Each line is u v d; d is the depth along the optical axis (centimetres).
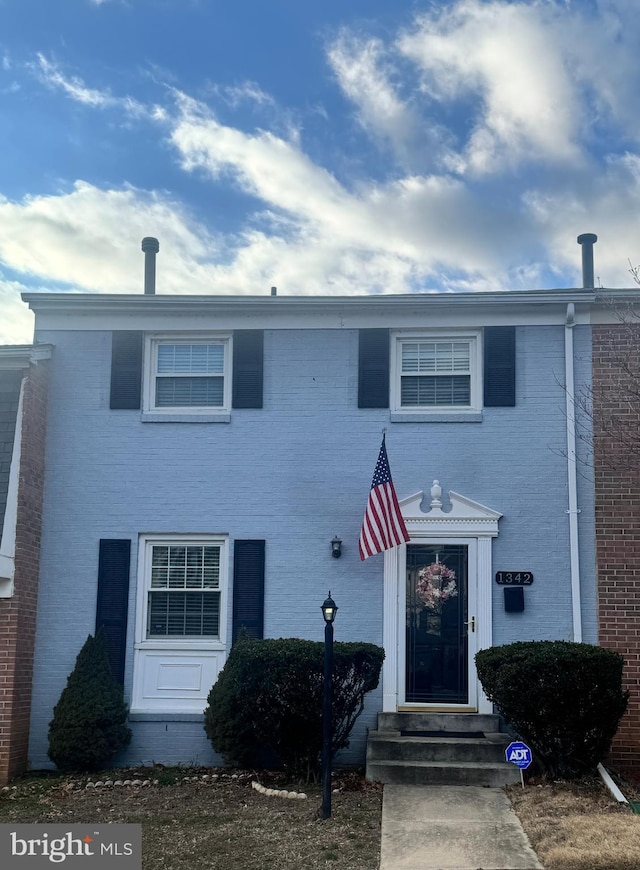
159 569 1164
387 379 1170
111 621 1142
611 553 1099
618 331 1143
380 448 1152
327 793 850
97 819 863
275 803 909
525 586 1111
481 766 964
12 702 1062
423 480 1147
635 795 903
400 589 1129
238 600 1138
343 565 1136
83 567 1158
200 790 976
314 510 1151
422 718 1077
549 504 1124
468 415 1153
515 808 864
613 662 930
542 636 1098
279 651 948
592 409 1132
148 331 1211
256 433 1173
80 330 1209
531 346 1159
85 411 1191
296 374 1182
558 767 949
